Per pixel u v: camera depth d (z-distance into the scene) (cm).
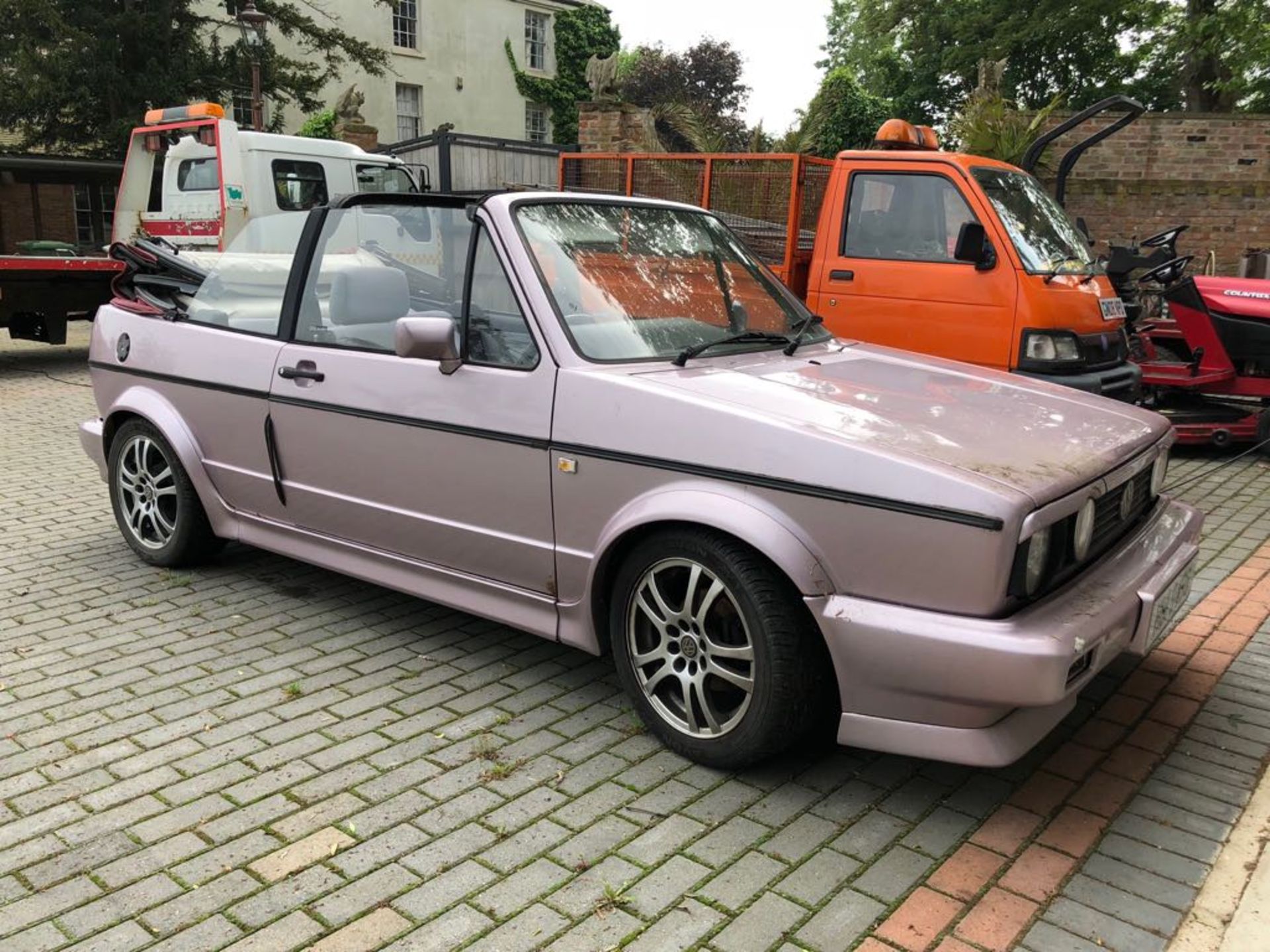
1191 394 816
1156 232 1349
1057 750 338
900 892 266
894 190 713
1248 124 1330
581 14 3103
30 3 1798
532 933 250
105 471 529
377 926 253
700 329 391
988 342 672
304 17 2178
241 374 444
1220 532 586
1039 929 250
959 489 269
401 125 2792
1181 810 302
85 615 457
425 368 378
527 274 358
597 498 334
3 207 2169
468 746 343
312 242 432
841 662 289
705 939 248
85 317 1245
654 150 1364
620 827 295
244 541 470
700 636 319
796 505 293
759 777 323
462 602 389
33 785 317
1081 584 298
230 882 270
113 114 1931
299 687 385
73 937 249
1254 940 243
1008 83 2862
